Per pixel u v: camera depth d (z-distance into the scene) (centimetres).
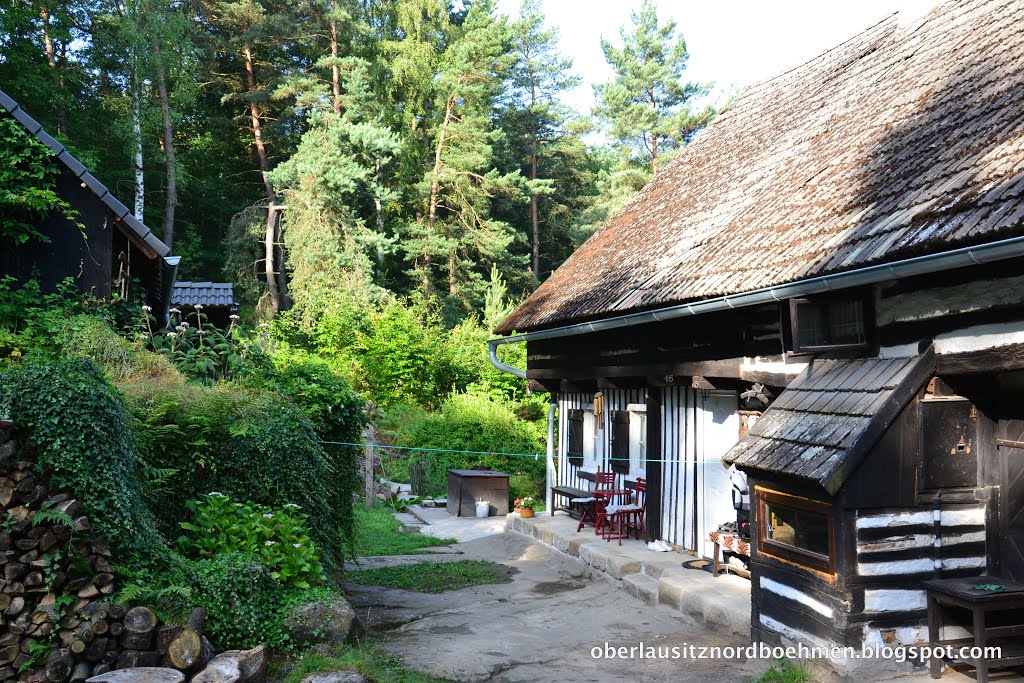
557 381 1475
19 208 1138
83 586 555
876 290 697
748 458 704
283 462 808
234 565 643
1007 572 641
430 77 3703
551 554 1245
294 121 3809
